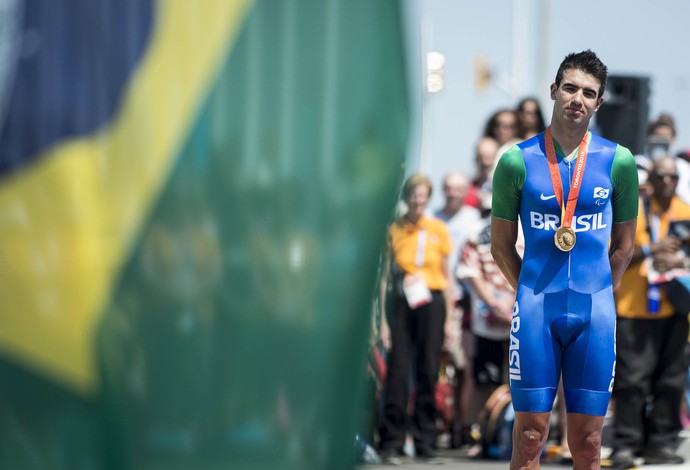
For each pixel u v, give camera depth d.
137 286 5.33
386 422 23.80
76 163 5.32
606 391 13.77
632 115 32.38
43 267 5.31
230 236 5.37
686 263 22.61
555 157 13.80
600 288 13.76
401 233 23.98
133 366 5.34
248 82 5.36
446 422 26.48
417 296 23.81
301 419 5.46
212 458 5.40
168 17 5.35
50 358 5.32
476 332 24.89
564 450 22.58
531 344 13.64
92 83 5.33
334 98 5.39
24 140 5.32
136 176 5.33
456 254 26.52
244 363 5.40
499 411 24.19
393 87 5.43
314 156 5.39
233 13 5.36
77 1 5.34
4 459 5.34
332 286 5.43
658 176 22.38
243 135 5.37
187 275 5.35
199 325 5.37
